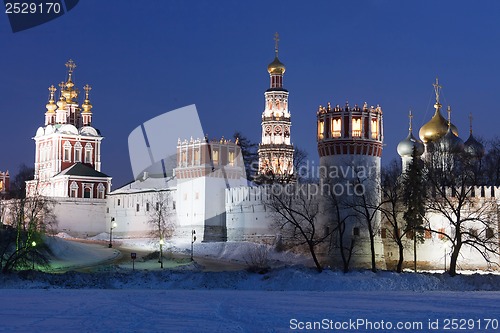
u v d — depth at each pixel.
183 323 54.00
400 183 115.31
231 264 121.75
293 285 96.19
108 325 52.81
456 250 101.56
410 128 138.75
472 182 120.38
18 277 96.06
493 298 75.62
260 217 140.25
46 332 49.50
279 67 176.50
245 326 53.22
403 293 83.25
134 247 145.50
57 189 198.25
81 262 122.06
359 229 113.44
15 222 133.62
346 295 79.69
